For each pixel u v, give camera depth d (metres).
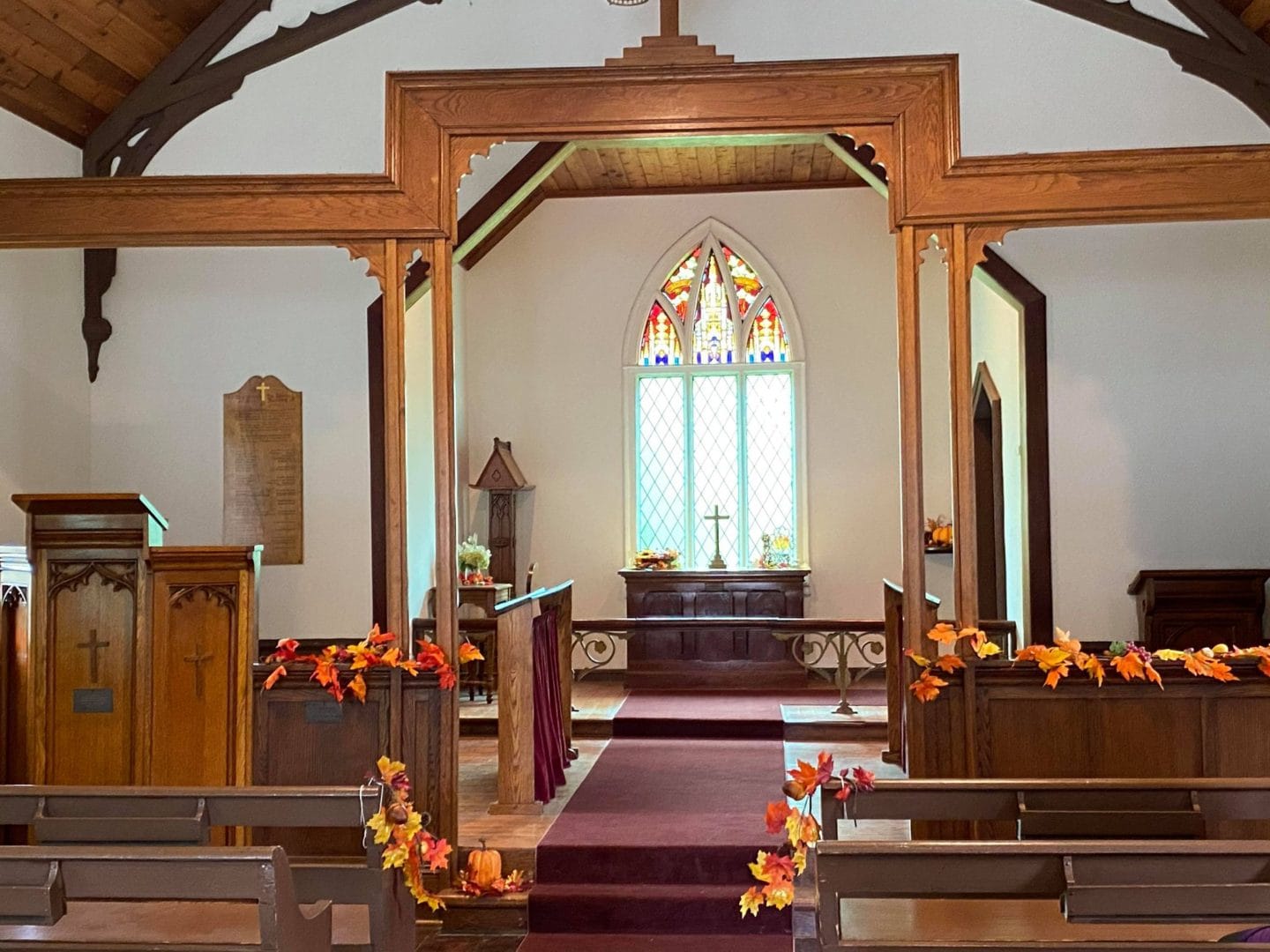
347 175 6.80
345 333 8.80
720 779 8.09
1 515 7.86
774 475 13.28
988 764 6.50
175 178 6.81
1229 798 4.74
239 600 6.55
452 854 6.47
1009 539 10.23
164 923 4.34
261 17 8.30
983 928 4.27
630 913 6.25
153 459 8.80
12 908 3.50
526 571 13.26
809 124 6.71
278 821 4.78
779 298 13.16
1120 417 8.74
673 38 6.76
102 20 7.59
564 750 8.49
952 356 6.64
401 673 6.57
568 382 13.31
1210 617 8.48
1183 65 8.05
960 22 8.19
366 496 8.75
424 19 8.27
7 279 7.93
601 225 13.30
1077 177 6.60
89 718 6.52
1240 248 8.71
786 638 11.25
